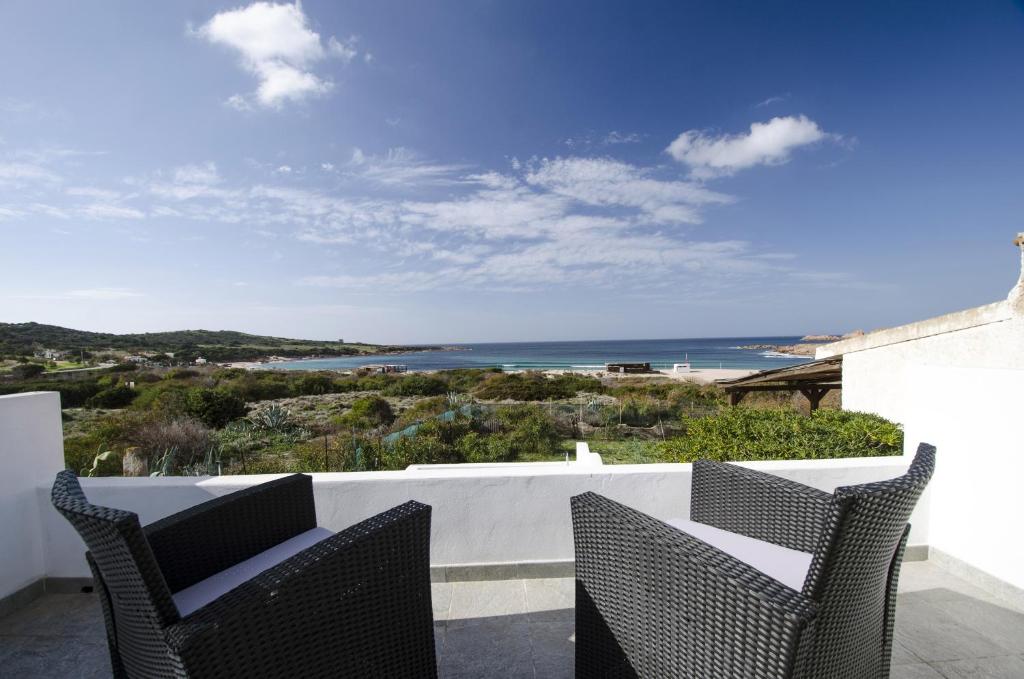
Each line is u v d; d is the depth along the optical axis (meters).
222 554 1.51
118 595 1.10
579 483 2.36
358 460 9.06
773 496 1.61
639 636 1.21
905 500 1.06
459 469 2.61
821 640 0.97
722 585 1.01
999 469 2.14
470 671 1.73
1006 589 2.11
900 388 5.52
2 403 2.13
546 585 2.33
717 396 19.33
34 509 2.27
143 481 2.31
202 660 0.91
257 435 14.52
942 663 1.70
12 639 1.95
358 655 1.20
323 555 1.12
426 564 1.36
